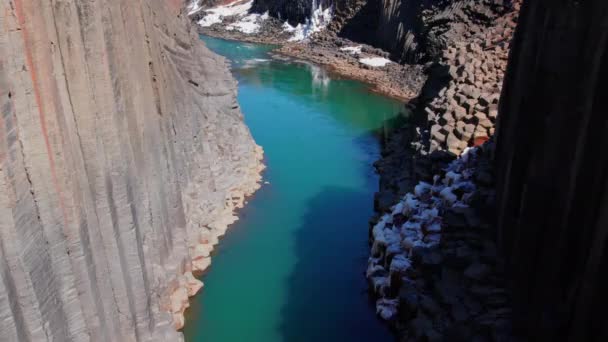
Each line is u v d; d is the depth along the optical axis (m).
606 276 10.30
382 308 19.50
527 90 15.24
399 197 25.22
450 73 32.53
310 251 24.11
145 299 15.81
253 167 31.03
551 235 12.62
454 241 18.27
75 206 12.64
